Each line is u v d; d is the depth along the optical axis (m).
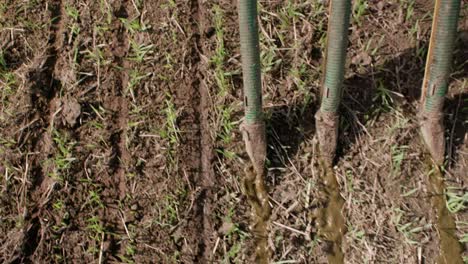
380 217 2.68
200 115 2.95
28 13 3.21
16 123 2.93
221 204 2.77
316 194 2.75
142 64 3.06
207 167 2.84
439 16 2.47
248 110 2.65
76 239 2.70
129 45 3.12
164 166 2.83
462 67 2.95
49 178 2.82
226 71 3.01
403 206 2.70
